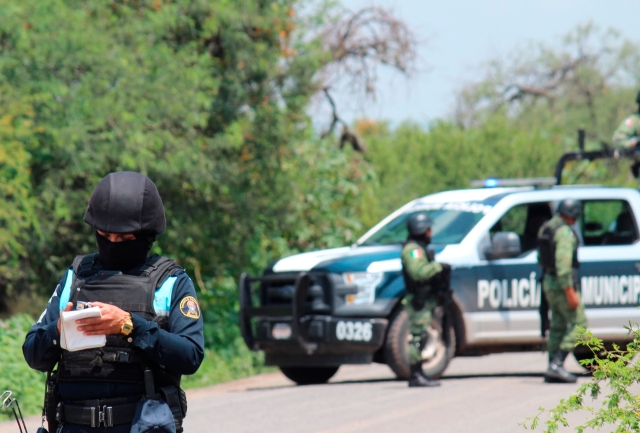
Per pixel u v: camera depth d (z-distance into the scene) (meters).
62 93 43.28
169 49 49.44
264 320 37.25
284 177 56.53
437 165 115.94
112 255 12.02
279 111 55.72
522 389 33.72
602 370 16.09
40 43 43.56
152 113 46.78
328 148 67.38
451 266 35.53
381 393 33.84
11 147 39.41
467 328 36.50
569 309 34.22
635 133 44.19
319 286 36.25
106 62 45.19
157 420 11.51
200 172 48.91
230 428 27.69
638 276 38.72
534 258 37.50
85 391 11.66
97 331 11.30
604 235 39.31
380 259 36.38
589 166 82.00
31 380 33.84
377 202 92.12
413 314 34.62
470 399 31.73
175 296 12.02
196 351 11.76
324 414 29.61
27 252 46.34
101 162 44.09
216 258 54.62
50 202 44.69
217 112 54.28
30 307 51.25
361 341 35.53
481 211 38.06
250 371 46.72
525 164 114.12
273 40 56.72
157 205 12.15
